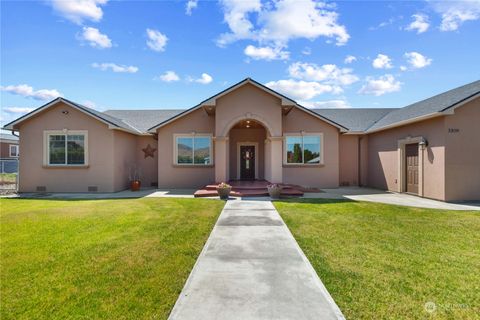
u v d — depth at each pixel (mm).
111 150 14703
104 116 15602
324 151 15945
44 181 14750
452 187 11305
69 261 4668
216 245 5594
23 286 3779
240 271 4320
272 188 11695
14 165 23047
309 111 15602
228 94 14023
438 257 4902
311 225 7148
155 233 6359
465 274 4203
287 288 3746
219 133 14000
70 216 8094
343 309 3232
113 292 3629
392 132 15062
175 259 4797
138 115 19922
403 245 5562
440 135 11578
